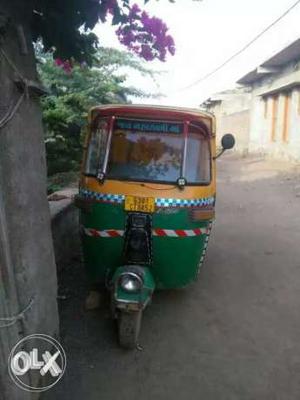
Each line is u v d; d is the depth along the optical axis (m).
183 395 3.67
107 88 10.06
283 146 20.50
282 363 4.16
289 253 7.39
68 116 8.27
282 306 5.39
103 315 4.92
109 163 4.71
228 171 18.36
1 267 2.62
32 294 3.09
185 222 4.50
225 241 8.03
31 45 3.25
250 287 5.93
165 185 4.59
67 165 9.48
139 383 3.80
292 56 18.66
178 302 5.36
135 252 4.50
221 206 11.12
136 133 4.83
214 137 5.01
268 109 23.27
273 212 10.38
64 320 4.78
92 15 3.54
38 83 3.20
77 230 7.03
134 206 4.46
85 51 3.95
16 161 2.86
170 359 4.16
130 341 4.21
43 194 3.41
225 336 4.62
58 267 5.98
